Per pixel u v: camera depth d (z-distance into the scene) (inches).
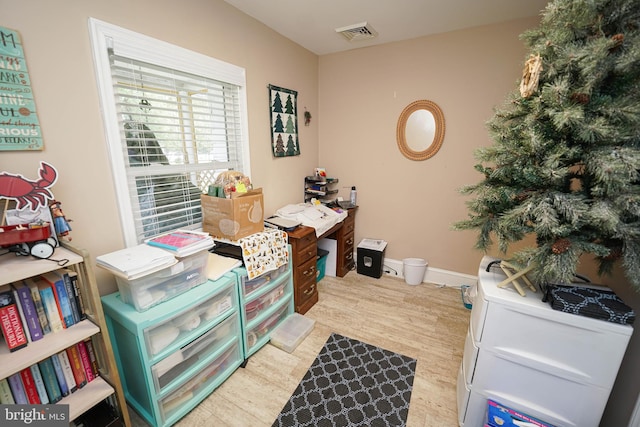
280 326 86.2
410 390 66.2
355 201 130.9
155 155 67.3
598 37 38.9
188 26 69.0
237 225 72.2
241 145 90.4
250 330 74.8
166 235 64.0
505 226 48.0
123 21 56.6
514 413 50.1
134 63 60.6
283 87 105.4
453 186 110.2
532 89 42.7
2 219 44.7
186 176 76.1
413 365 73.7
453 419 59.2
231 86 85.2
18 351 40.3
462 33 98.0
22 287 40.8
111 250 60.0
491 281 55.6
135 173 63.9
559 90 38.6
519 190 47.4
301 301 94.4
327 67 124.9
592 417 45.8
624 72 37.6
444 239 116.1
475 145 103.4
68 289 45.7
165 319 51.9
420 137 111.4
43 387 44.3
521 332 48.2
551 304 45.6
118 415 52.5
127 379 59.7
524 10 84.4
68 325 46.2
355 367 73.1
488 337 51.0
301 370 72.0
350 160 128.9
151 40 61.2
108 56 55.1
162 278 54.7
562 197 41.6
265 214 104.4
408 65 108.3
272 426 57.3
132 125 62.7
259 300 77.2
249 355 74.5
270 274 80.4
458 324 91.4
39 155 48.3
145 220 67.2
